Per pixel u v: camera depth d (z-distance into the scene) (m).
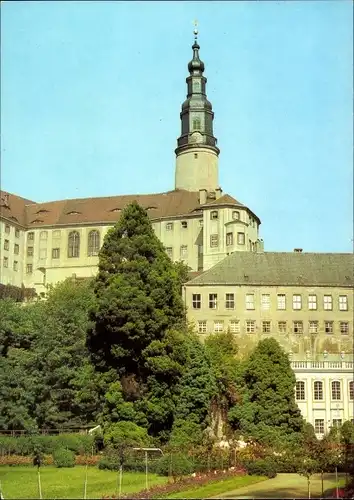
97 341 67.50
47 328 82.44
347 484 40.66
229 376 75.88
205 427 69.38
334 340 97.62
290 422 72.94
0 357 82.62
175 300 69.81
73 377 78.62
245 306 98.00
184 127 155.25
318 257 104.19
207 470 51.25
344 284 99.38
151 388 65.62
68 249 144.50
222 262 102.31
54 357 78.50
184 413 67.56
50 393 78.25
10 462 59.34
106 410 65.62
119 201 148.62
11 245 142.88
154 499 38.09
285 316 98.00
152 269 68.94
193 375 68.75
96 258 142.00
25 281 145.50
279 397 74.06
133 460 54.56
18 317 91.31
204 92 157.12
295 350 96.69
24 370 81.12
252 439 66.94
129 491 41.38
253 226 131.75
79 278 137.88
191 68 157.38
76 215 146.88
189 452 55.56
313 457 53.44
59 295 101.75
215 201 128.62
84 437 64.19
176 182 153.25
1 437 66.81
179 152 153.88
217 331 97.00
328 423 79.06
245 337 96.75
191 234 134.88
